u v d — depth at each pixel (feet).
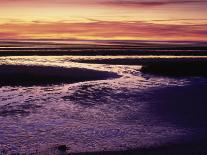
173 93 88.53
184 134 59.11
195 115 70.08
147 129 61.77
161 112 72.59
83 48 268.41
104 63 158.71
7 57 177.06
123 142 55.21
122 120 67.46
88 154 49.93
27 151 51.19
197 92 89.10
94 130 61.26
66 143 54.70
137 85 101.19
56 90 94.27
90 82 105.60
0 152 50.72
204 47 294.05
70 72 119.75
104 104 79.66
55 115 70.79
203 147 53.06
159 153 50.62
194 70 127.44
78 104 79.77
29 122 65.72
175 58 181.27
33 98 84.84
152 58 180.86
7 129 61.31
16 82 102.73
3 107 76.07
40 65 129.80
